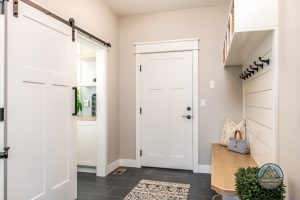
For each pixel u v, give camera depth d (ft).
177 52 11.82
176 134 11.84
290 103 4.28
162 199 8.08
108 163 11.23
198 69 11.51
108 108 11.32
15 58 5.57
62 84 7.43
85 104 12.69
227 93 11.16
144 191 8.83
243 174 4.34
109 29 11.39
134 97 12.46
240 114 10.99
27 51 5.96
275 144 5.08
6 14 5.31
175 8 11.56
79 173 11.26
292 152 4.17
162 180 10.14
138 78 12.35
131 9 11.66
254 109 7.79
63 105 7.51
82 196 8.39
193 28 11.58
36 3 6.35
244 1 5.24
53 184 6.99
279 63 4.96
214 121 11.31
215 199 7.93
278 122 5.04
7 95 5.33
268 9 5.13
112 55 11.79
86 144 11.34
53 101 7.02
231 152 9.05
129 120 12.53
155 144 12.16
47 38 6.74
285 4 4.55
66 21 7.63
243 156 8.39
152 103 12.19
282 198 3.92
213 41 11.32
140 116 12.35
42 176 6.52
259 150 6.93
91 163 11.25
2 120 5.18
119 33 12.65
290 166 4.27
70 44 7.87
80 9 8.70
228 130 10.44
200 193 8.61
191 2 10.87
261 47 6.39
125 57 12.58
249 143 9.02
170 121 11.94
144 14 12.26
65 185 7.57
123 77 12.62
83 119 11.39
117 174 11.05
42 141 6.54
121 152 12.64
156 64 12.12
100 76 10.88
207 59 11.40
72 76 7.98
